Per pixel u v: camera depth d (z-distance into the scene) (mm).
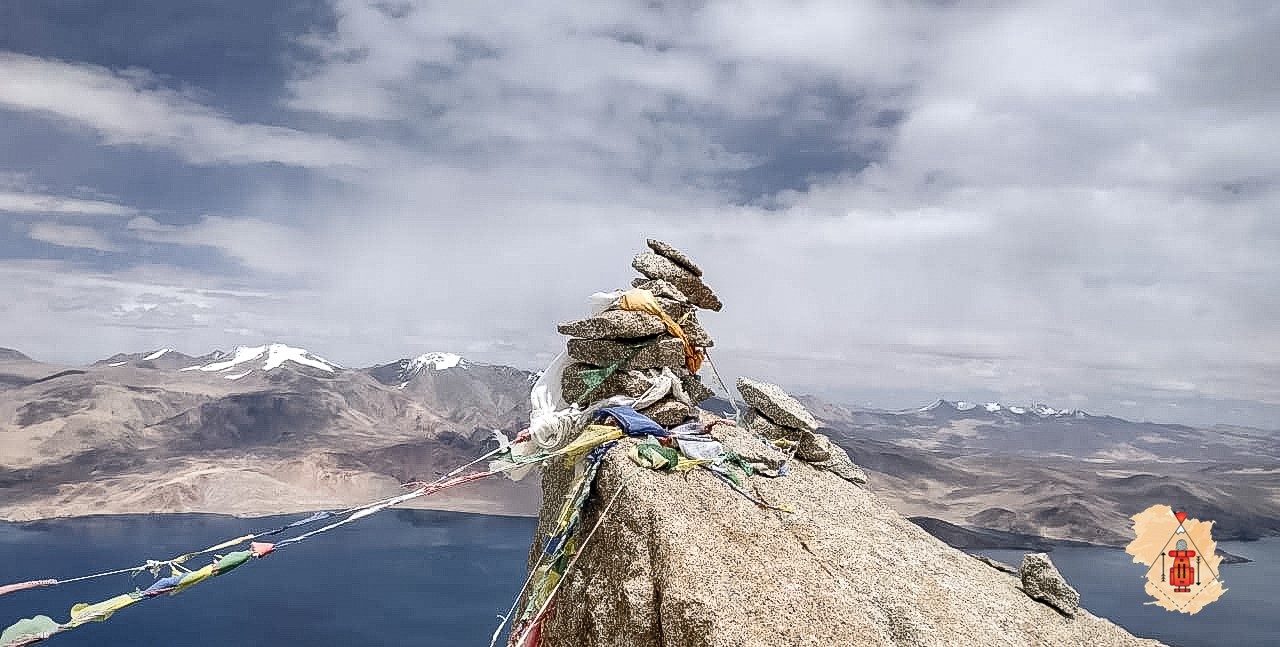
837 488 13547
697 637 8641
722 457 12328
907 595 10797
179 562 8023
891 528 12852
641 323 12984
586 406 13336
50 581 7121
